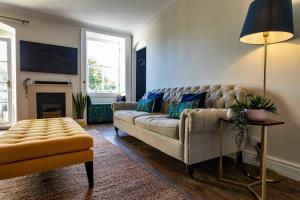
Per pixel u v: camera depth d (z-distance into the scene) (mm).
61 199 1303
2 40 3910
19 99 3836
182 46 3109
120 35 4887
